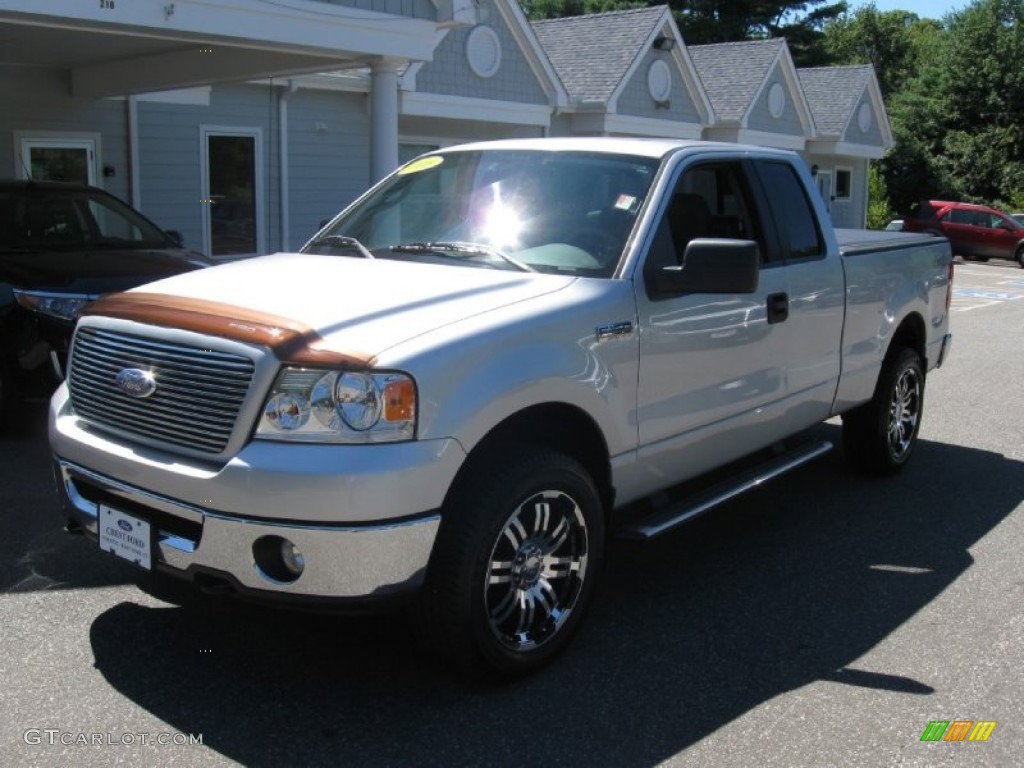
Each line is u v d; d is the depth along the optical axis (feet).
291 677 12.43
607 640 13.76
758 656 13.41
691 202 15.55
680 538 18.04
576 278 13.41
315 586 10.64
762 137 90.79
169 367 11.42
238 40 30.12
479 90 60.44
